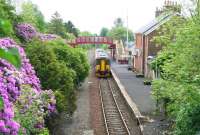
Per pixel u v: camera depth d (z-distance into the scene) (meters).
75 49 38.69
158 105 24.20
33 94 14.73
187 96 14.18
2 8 24.20
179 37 16.83
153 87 19.64
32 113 13.80
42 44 21.36
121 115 25.80
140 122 22.53
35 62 20.42
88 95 35.31
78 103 30.50
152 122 22.45
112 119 25.05
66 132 20.59
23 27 27.41
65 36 95.69
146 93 34.53
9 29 2.21
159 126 21.47
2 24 2.18
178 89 15.25
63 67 22.03
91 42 84.69
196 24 16.44
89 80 48.91
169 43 19.11
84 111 27.09
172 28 19.64
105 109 28.53
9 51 2.14
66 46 32.84
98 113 26.91
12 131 11.12
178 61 16.88
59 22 95.44
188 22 17.88
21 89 14.38
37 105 14.50
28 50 20.98
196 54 16.03
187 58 16.16
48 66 20.58
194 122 14.34
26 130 12.97
